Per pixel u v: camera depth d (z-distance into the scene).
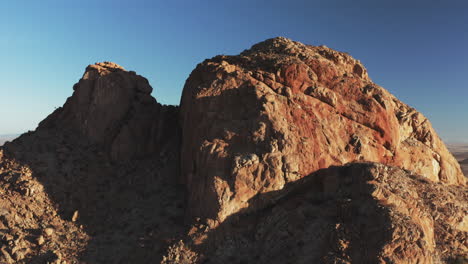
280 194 32.97
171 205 37.03
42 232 33.75
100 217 37.09
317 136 35.34
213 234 31.00
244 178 32.59
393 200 29.64
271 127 34.47
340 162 34.88
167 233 32.59
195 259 29.75
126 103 48.03
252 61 42.16
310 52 43.41
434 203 33.00
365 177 31.41
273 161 33.09
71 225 35.72
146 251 31.36
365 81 40.66
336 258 26.91
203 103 38.03
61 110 50.16
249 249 30.17
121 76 48.44
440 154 42.31
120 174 43.03
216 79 39.28
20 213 35.66
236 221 31.84
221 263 29.30
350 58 44.81
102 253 32.06
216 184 32.41
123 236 33.91
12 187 38.00
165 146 46.25
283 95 37.72
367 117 37.69
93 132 46.06
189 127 39.19
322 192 33.06
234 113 36.75
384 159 37.31
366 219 28.39
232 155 33.81
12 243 32.22
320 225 29.91
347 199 30.31
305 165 33.88
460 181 44.03
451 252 29.34
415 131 42.34
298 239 29.55
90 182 41.06
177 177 41.56
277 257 28.95
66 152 43.69
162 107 50.41
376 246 26.66
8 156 41.84
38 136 45.34
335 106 37.84
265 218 31.52
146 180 41.88
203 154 34.69
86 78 48.34
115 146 44.91
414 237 26.56
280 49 44.34
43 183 38.88
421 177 35.97
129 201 39.06
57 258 30.78
